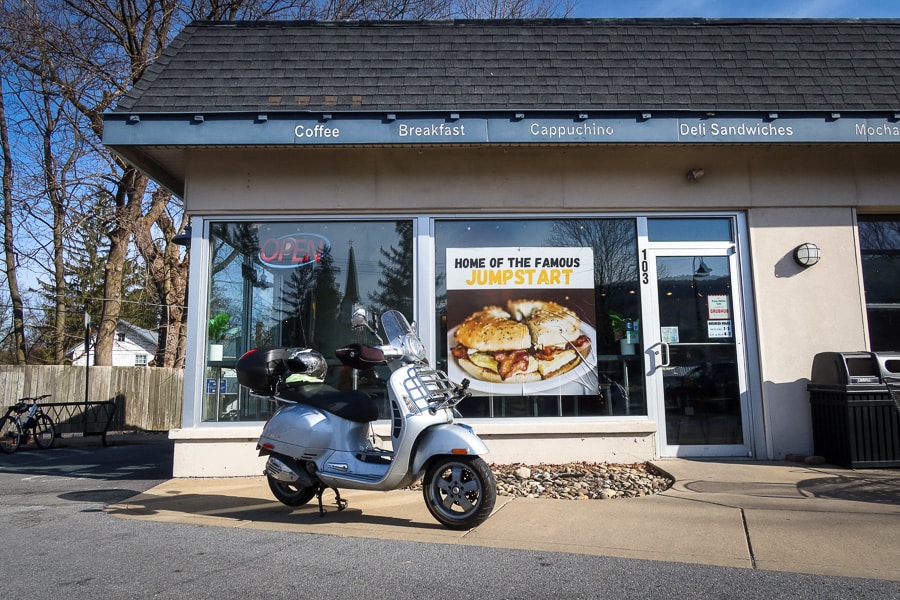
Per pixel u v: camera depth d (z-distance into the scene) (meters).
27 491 6.55
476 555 4.07
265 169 7.29
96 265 19.58
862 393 6.45
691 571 3.73
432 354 7.12
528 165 7.34
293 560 4.00
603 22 7.83
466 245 7.34
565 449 6.99
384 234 7.37
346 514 5.20
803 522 4.65
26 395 14.73
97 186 16.95
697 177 7.32
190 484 6.51
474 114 6.64
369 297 7.26
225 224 7.34
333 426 4.91
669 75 7.27
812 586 3.47
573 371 7.15
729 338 7.28
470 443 4.50
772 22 7.82
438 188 7.30
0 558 4.09
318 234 7.36
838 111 6.66
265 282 7.28
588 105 6.96
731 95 7.07
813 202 7.38
